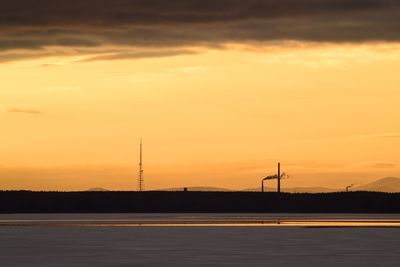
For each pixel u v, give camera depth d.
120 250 163.50
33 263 140.12
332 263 138.12
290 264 136.50
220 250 162.62
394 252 158.75
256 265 135.12
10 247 172.62
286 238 196.12
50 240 191.75
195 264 136.88
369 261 141.50
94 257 149.75
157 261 141.62
